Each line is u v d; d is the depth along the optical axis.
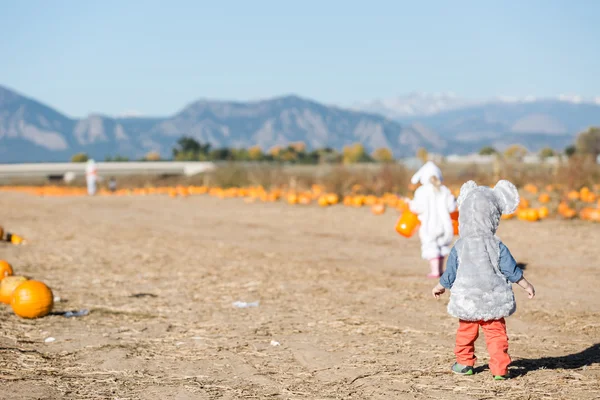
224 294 14.64
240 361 9.41
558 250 19.58
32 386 8.20
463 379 8.21
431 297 13.81
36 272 17.88
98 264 19.23
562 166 36.84
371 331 11.02
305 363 9.24
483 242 8.01
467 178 40.88
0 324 11.82
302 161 128.75
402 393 7.78
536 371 8.51
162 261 19.64
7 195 72.50
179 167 166.50
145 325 11.81
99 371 8.93
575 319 11.56
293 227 28.09
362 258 19.55
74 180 161.38
